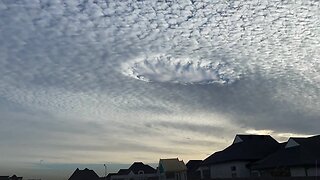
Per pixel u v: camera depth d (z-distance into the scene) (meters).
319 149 39.12
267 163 41.59
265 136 51.50
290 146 42.22
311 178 29.94
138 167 86.94
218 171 49.19
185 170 60.75
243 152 47.12
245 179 36.31
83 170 96.19
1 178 81.00
